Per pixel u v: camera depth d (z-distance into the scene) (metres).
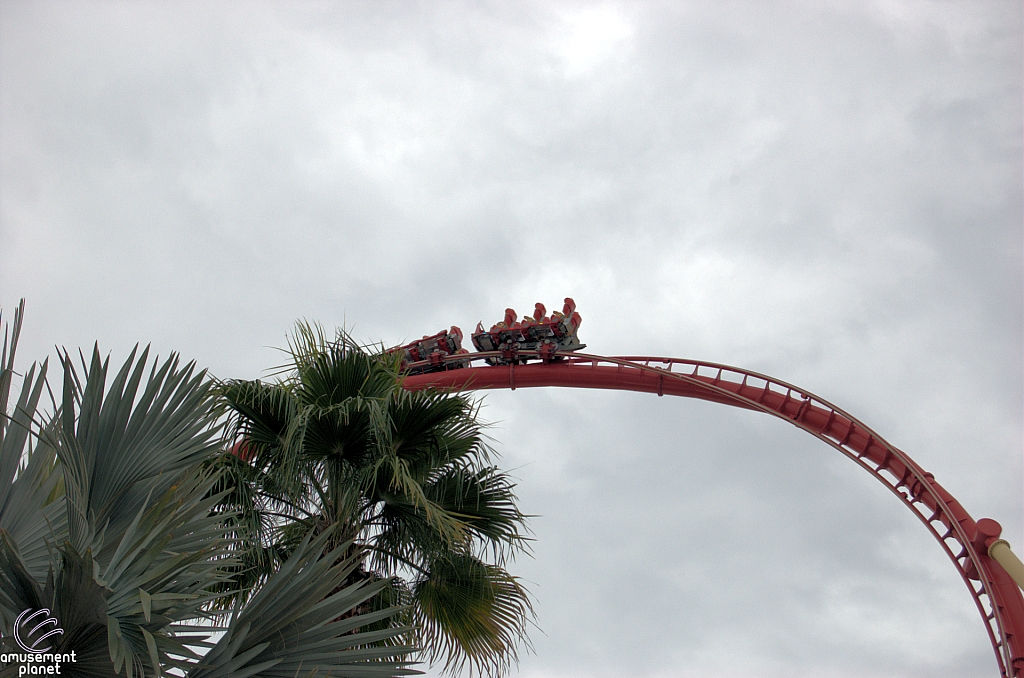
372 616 7.45
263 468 10.80
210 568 7.12
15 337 7.15
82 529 6.63
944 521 23.86
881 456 25.72
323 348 11.94
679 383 29.66
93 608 5.76
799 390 27.55
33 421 6.57
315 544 7.47
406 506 10.85
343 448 11.05
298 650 7.15
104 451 7.50
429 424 11.41
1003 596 21.25
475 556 11.18
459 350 33.88
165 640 6.03
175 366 8.14
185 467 7.96
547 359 31.91
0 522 6.83
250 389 10.83
